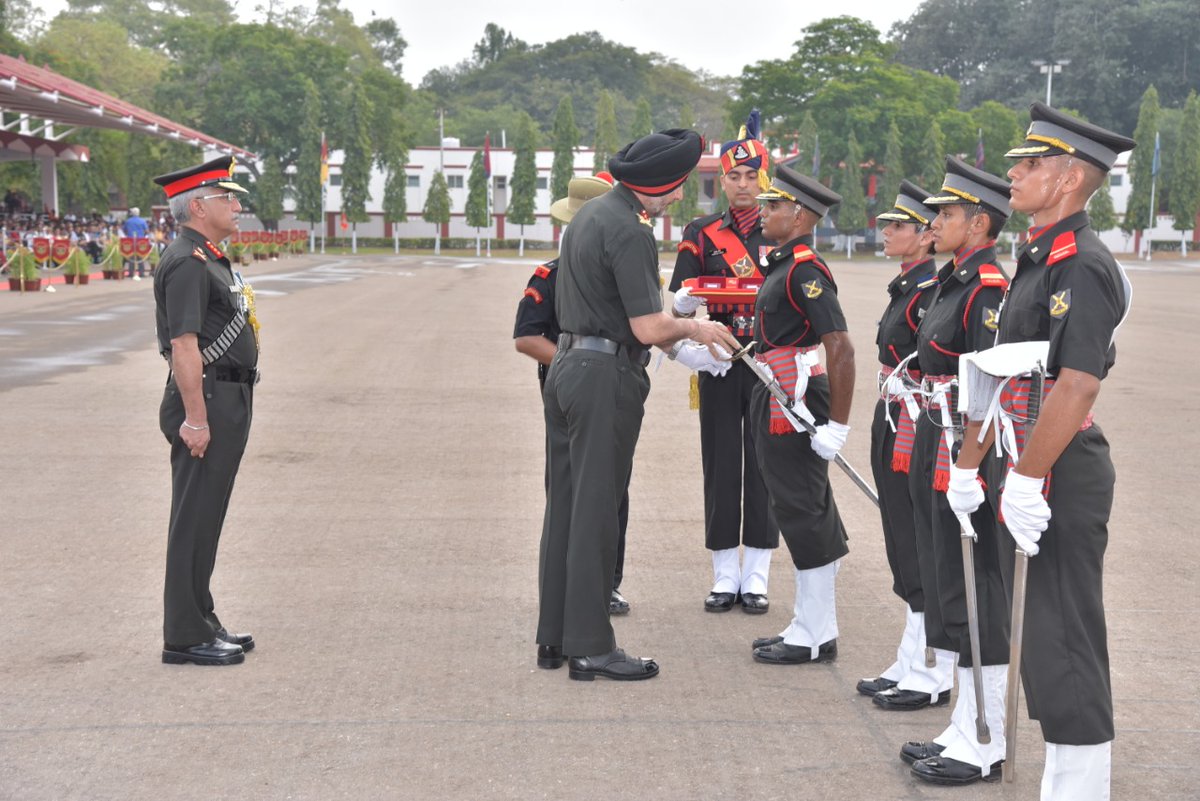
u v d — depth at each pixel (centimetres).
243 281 494
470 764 390
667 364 1505
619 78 14375
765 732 420
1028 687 339
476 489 796
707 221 580
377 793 368
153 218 5281
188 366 462
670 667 488
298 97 7838
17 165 5494
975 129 8088
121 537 664
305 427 1023
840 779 383
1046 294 327
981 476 382
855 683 471
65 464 853
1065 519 330
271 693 449
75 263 2925
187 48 8144
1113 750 405
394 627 527
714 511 564
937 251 417
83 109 3375
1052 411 313
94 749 398
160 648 496
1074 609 332
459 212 8681
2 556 626
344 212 7650
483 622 536
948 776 379
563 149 7931
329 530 688
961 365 343
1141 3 11450
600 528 469
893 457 441
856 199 7506
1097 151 325
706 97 14488
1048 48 11825
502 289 3259
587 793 370
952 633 394
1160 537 694
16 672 468
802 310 487
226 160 478
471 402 1173
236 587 581
